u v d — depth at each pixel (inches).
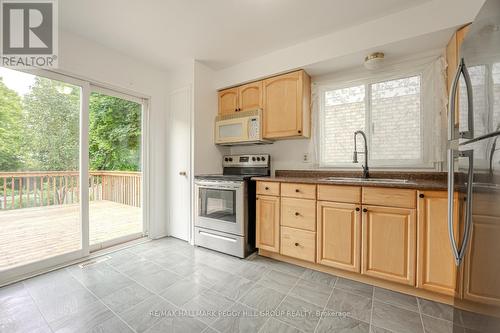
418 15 70.4
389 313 58.5
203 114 112.7
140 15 75.7
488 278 33.3
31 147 81.7
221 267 84.9
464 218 42.8
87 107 91.4
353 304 62.3
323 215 77.9
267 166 111.0
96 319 55.9
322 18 77.1
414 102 85.9
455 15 64.9
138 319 56.1
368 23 79.0
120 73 100.6
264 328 53.1
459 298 43.4
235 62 109.9
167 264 87.2
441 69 79.3
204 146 113.3
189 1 69.1
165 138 120.2
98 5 70.4
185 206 112.5
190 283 73.3
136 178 129.0
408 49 80.1
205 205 104.0
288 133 98.5
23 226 82.3
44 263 80.5
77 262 87.9
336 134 101.3
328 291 68.9
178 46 95.8
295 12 74.1
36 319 55.7
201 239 104.2
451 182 44.8
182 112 113.0
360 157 96.3
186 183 111.8
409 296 66.0
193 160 108.4
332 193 75.9
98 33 86.1
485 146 34.7
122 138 108.0
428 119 82.7
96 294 66.7
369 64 83.2
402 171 85.1
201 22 79.5
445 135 79.4
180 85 114.2
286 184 85.7
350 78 97.5
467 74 41.4
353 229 72.5
